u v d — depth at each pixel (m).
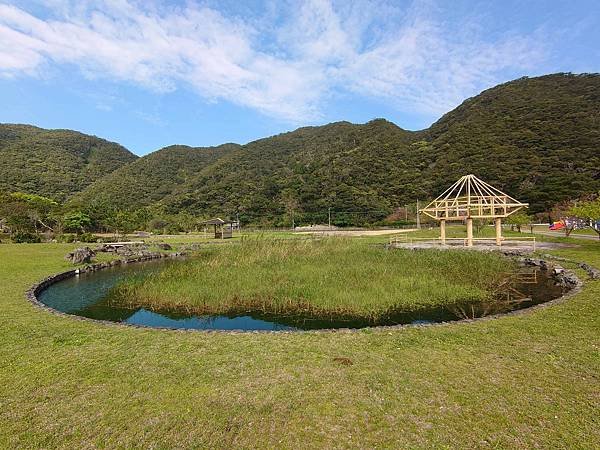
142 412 3.34
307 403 3.46
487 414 3.23
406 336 5.38
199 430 3.06
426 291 9.44
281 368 4.26
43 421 3.22
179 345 5.13
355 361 4.45
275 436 2.97
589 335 5.20
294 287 9.77
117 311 9.05
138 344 5.21
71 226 34.53
